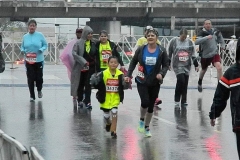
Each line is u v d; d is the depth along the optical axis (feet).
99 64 55.42
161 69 43.11
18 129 46.68
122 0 221.66
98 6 220.02
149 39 42.57
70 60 60.75
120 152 37.88
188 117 53.83
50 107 59.67
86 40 58.34
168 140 42.22
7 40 143.95
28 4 215.92
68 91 74.02
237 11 229.25
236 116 27.45
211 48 67.36
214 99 28.40
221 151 38.34
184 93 61.67
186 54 60.54
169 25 250.16
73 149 38.88
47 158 36.11
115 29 231.09
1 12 219.00
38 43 63.57
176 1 225.97
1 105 60.90
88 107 58.29
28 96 68.64
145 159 35.83
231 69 27.84
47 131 45.80
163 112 57.00
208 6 225.15
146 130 43.62
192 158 36.17
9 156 27.53
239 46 27.48
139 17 229.45
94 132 45.44
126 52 148.05
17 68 120.57
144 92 42.98
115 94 43.19
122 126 48.44
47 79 90.27
